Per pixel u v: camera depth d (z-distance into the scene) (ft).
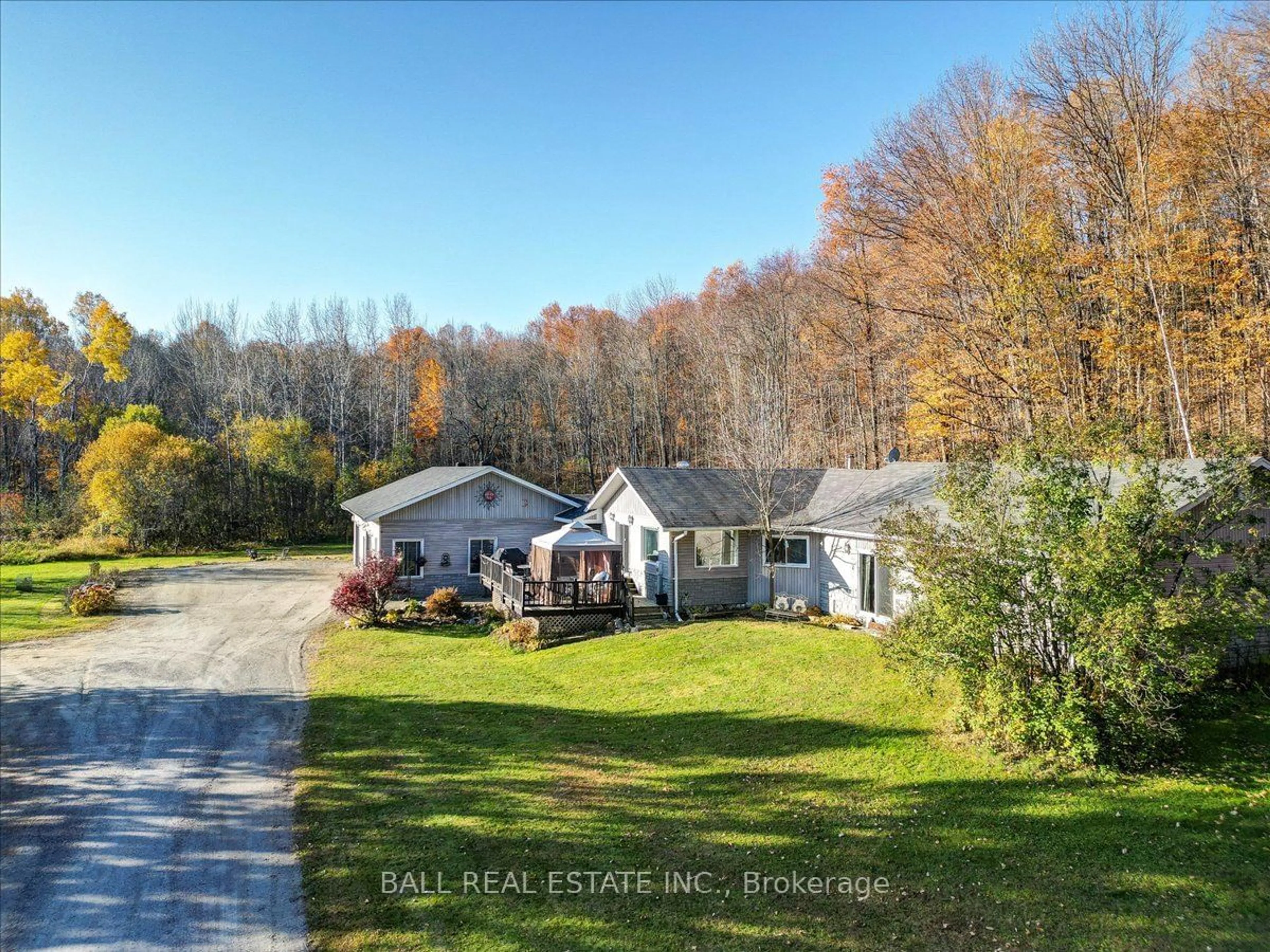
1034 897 23.75
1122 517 32.07
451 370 225.35
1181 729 34.14
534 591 68.13
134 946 22.47
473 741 40.06
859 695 44.01
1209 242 77.25
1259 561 33.83
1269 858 24.94
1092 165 82.58
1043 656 34.40
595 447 199.82
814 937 22.24
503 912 23.91
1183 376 76.18
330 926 23.38
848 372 130.62
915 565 37.29
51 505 158.51
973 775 32.63
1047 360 83.15
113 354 131.34
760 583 74.69
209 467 158.81
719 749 37.52
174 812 31.94
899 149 102.58
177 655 61.67
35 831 30.27
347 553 149.69
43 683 52.95
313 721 44.29
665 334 192.13
